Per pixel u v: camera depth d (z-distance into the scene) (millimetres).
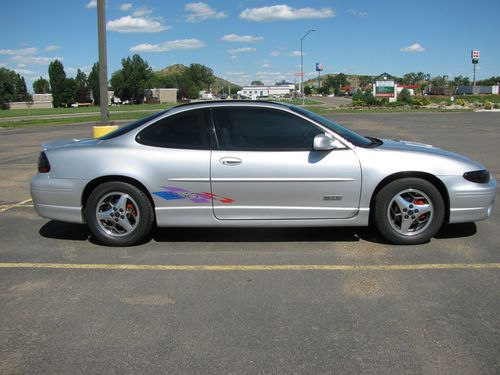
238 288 4105
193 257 4898
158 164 5012
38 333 3387
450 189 4969
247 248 5145
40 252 5117
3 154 14188
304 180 4918
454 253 4879
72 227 6062
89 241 5480
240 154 4953
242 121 5074
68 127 28750
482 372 2842
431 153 5051
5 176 10023
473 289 4004
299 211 4996
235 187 4965
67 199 5191
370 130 20922
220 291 4051
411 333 3299
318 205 4992
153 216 5188
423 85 147625
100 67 11172
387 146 5199
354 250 5016
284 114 5059
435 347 3117
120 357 3061
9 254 5066
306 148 4977
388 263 4633
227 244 5289
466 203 5000
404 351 3074
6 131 25938
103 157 5094
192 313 3648
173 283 4234
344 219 5031
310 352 3084
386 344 3164
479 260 4676
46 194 5238
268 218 5027
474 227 5746
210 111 5125
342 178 4926
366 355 3039
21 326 3492
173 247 5223
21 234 5781
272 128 5043
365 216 5027
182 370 2908
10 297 3988
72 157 5164
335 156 4926
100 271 4551
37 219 6477
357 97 57531
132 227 5199
